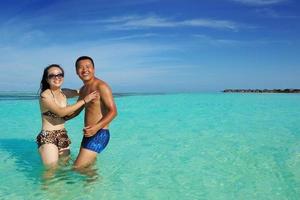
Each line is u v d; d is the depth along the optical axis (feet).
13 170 8.24
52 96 8.36
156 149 10.75
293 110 24.26
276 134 13.74
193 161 9.21
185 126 16.08
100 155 9.86
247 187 7.06
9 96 43.19
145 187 7.02
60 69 8.49
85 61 8.21
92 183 7.23
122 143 11.76
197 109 24.97
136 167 8.55
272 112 22.85
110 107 7.99
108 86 8.20
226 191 6.82
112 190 6.80
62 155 8.46
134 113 22.12
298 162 9.10
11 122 17.62
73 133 13.98
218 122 17.57
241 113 22.12
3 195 6.48
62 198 6.33
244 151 10.46
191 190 6.86
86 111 8.30
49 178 7.52
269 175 7.89
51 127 8.39
